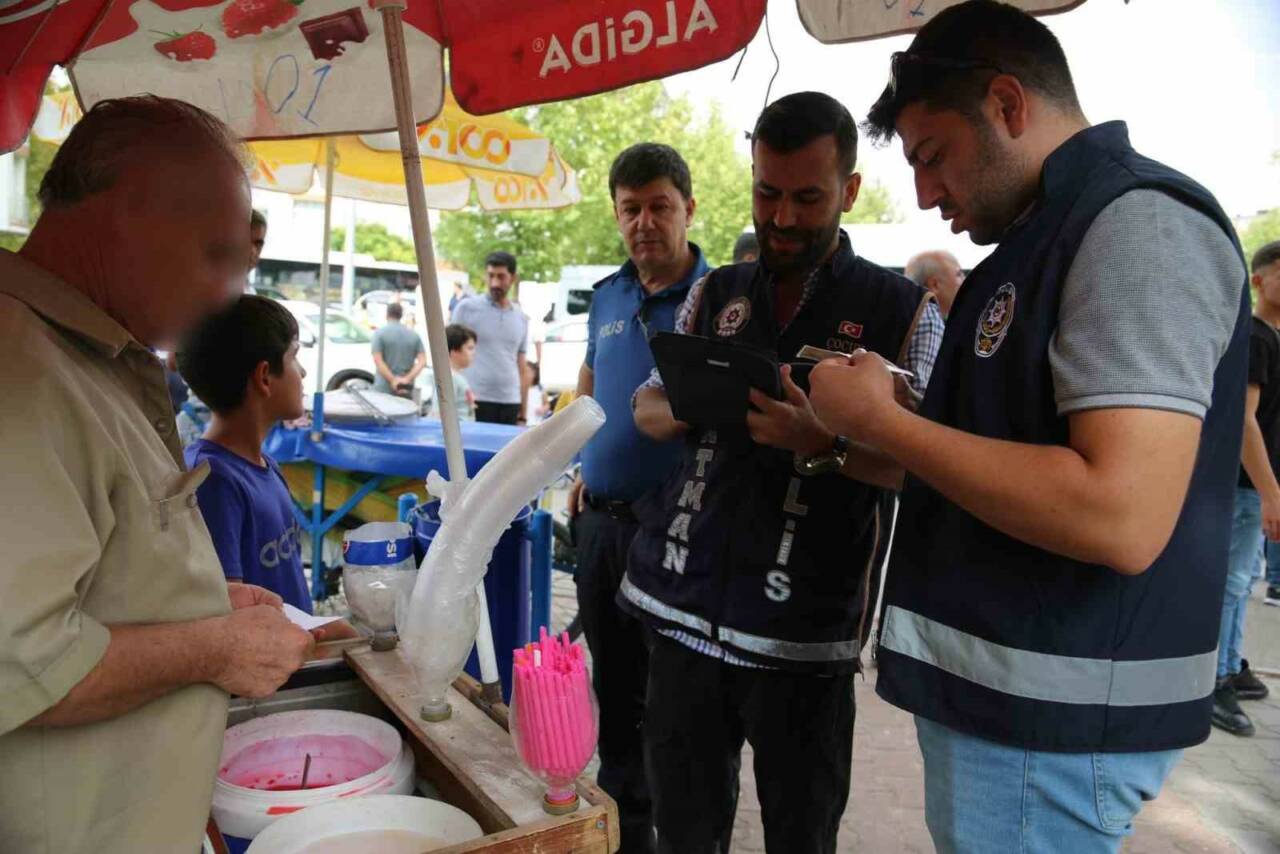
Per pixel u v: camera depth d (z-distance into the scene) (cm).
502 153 434
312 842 110
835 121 167
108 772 92
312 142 455
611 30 174
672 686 180
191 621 98
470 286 1916
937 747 125
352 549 152
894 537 132
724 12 161
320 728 138
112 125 101
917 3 155
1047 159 116
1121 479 98
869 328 174
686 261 262
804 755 173
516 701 103
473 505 116
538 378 1182
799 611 169
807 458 160
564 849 101
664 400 198
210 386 195
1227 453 114
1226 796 307
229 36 202
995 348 117
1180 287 101
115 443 93
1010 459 105
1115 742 112
